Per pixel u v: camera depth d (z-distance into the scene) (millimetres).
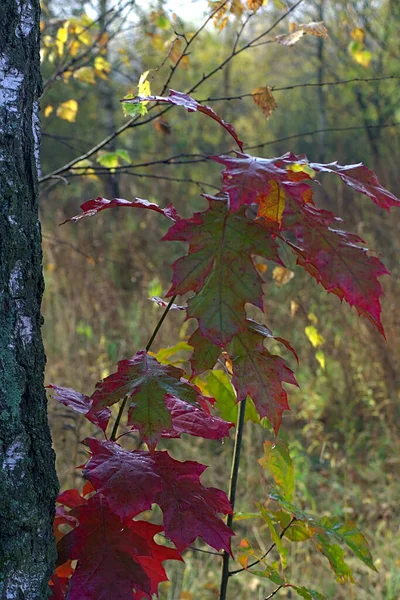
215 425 1413
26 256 1362
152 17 3309
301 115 12969
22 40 1367
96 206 1415
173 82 10672
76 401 1454
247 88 13289
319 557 3516
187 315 1142
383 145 9859
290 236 6008
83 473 1308
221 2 2635
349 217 7105
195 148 10188
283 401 1337
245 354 1340
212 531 1286
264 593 3340
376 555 3604
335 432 5066
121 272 6598
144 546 1376
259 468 4020
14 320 1348
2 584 1321
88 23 3330
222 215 1188
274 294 5914
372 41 9906
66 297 5672
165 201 7688
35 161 1408
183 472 1353
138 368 1309
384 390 4945
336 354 5270
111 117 7375
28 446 1367
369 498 4223
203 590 3395
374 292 1125
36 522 1365
